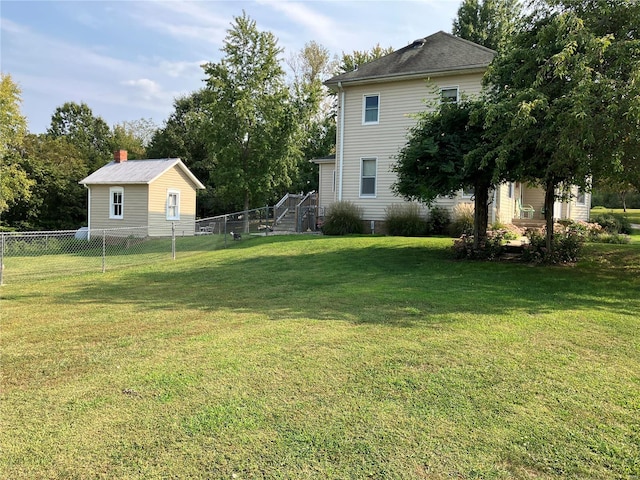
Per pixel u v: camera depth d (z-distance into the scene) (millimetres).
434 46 17625
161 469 2281
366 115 17375
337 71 37844
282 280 8555
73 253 16438
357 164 17516
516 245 11086
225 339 4559
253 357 3973
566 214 20125
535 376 3521
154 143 38125
